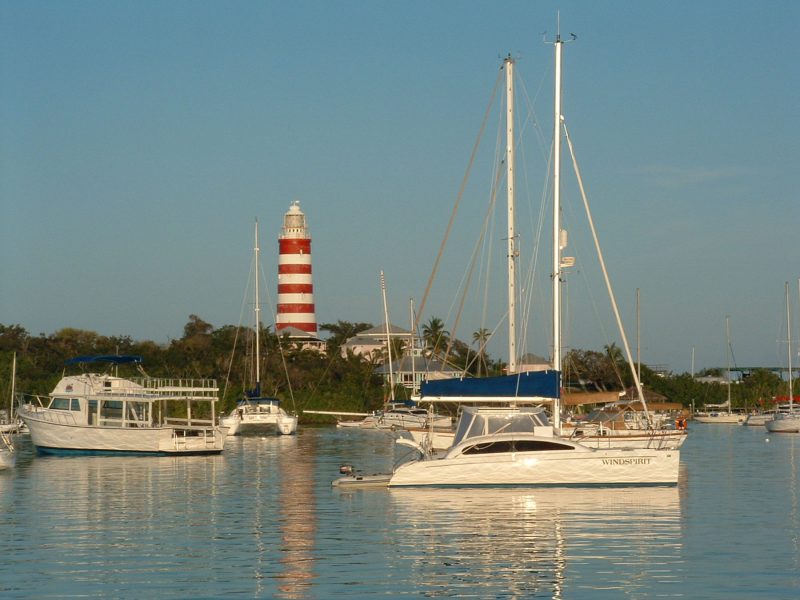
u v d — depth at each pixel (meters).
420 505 39.44
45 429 67.62
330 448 77.25
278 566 28.77
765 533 33.41
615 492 42.56
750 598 25.06
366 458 66.38
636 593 25.61
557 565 28.62
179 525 35.75
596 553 30.20
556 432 46.94
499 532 33.59
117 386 70.19
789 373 123.19
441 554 30.20
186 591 25.95
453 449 43.88
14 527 35.38
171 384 74.50
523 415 45.06
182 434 70.12
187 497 43.59
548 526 34.62
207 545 31.89
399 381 133.25
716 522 35.53
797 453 72.44
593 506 38.88
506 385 44.81
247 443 84.38
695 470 57.38
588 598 25.22
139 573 27.91
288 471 56.00
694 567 28.33
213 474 54.06
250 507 40.19
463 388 44.78
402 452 69.81
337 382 139.25
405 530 34.12
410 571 28.06
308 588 26.23
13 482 49.75
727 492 44.84
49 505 41.12
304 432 104.00
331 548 31.27
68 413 68.56
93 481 50.28
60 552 30.81
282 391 132.25
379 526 34.94
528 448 43.75
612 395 67.12
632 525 34.88
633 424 68.81
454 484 43.72
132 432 67.00
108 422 69.62
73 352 140.00
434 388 44.72
